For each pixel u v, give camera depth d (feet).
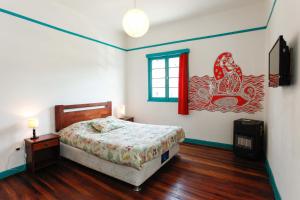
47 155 10.20
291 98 5.17
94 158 8.56
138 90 15.97
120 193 7.04
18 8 8.79
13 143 8.68
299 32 4.52
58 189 7.32
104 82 14.05
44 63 9.98
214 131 12.56
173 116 14.24
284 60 5.26
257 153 9.91
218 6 11.09
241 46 11.34
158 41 14.52
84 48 12.32
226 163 9.77
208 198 6.63
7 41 8.41
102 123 10.71
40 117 9.85
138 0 10.23
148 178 8.13
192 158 10.50
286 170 5.53
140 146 7.47
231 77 11.76
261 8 10.61
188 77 13.29
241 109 11.57
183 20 13.20
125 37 16.15
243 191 7.07
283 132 6.06
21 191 7.18
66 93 11.21
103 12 11.82
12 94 8.65
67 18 11.14
